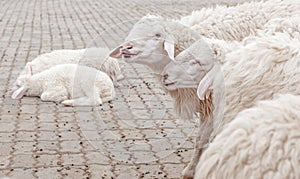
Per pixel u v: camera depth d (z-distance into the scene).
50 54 9.23
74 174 5.66
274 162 2.94
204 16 6.13
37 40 13.81
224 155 3.07
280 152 2.95
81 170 5.76
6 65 10.70
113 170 5.76
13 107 7.99
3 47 12.70
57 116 7.57
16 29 15.82
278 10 6.22
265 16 6.18
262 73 4.50
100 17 18.67
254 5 6.29
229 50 5.14
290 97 3.34
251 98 4.53
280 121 3.08
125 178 5.57
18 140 6.62
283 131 3.01
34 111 7.80
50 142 6.57
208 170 3.11
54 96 8.28
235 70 4.64
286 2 6.30
